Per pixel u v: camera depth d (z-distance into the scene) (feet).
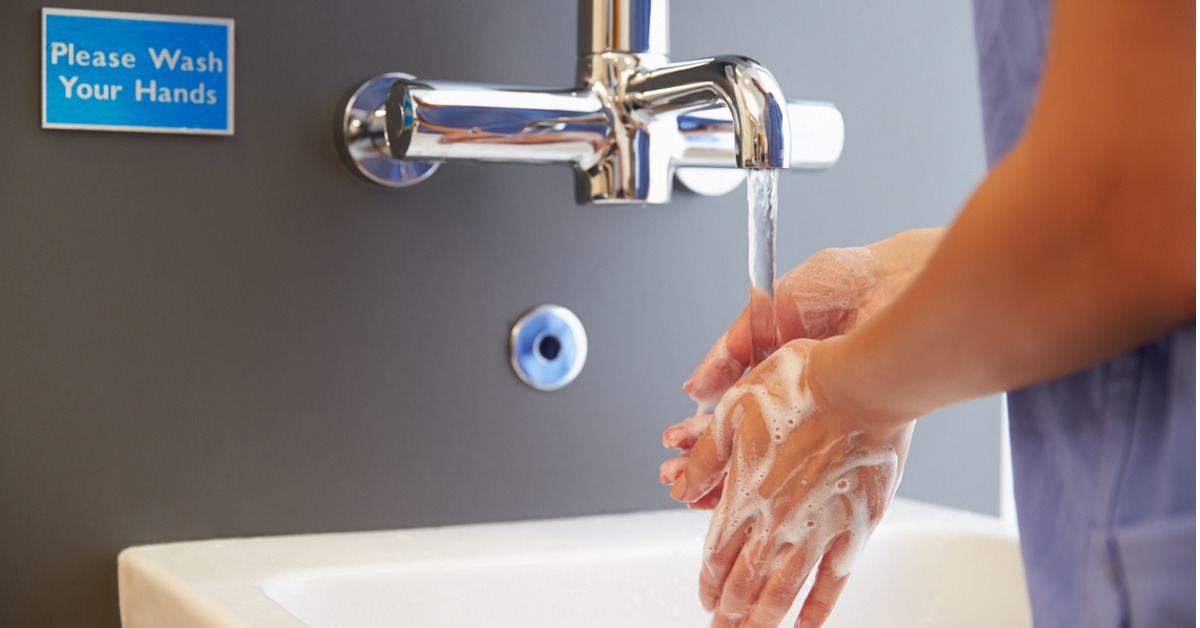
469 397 2.81
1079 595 1.37
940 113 3.27
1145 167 1.10
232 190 2.58
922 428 3.30
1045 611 1.42
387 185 2.68
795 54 3.10
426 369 2.76
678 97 2.32
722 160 2.60
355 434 2.70
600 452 2.94
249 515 2.63
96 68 2.47
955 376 1.34
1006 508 3.40
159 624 2.30
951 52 3.28
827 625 2.75
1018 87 1.46
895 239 2.23
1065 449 1.40
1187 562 1.18
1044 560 1.43
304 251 2.64
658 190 2.51
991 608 2.71
